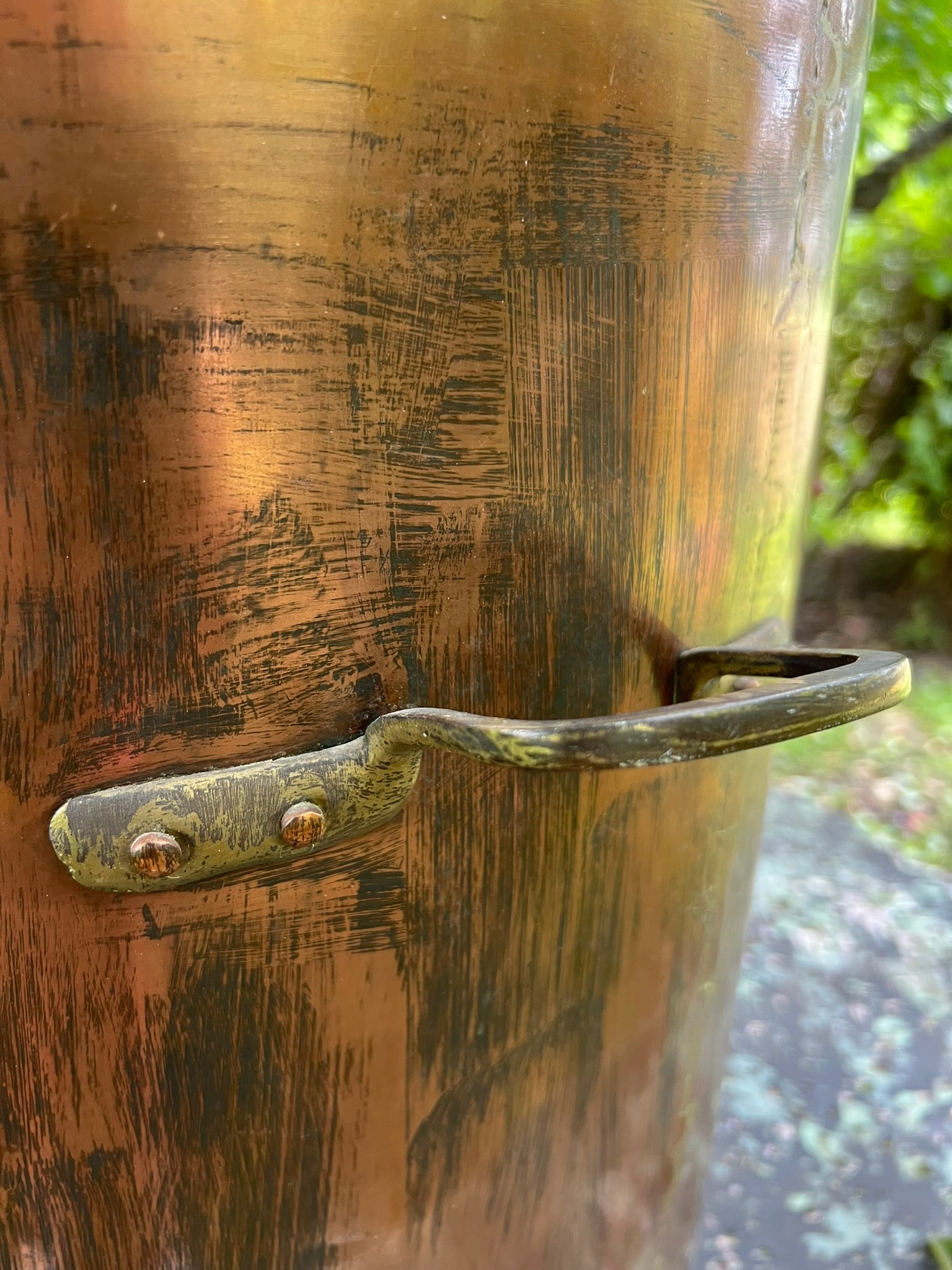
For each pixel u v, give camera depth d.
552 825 0.24
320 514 0.18
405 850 0.21
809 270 0.26
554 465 0.21
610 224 0.20
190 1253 0.23
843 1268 0.51
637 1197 0.33
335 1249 0.25
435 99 0.17
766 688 0.18
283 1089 0.22
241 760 0.19
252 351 0.17
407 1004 0.23
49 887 0.19
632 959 0.28
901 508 1.70
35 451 0.16
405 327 0.18
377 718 0.20
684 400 0.23
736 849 0.31
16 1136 0.21
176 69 0.15
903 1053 0.67
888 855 0.95
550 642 0.22
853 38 0.25
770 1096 0.63
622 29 0.19
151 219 0.16
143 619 0.18
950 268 1.38
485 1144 0.26
